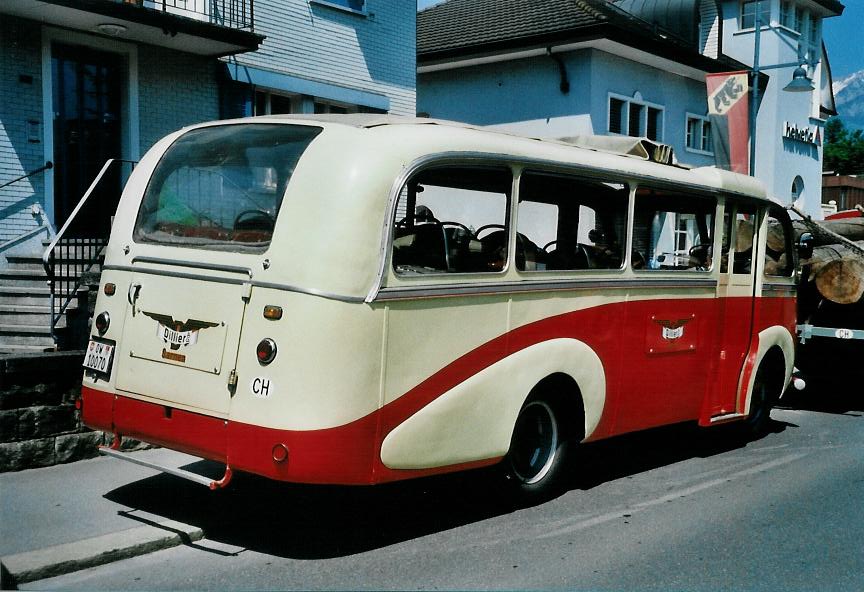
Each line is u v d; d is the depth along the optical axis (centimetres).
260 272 496
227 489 630
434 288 525
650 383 717
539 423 637
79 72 1113
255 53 1295
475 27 2148
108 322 568
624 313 685
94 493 601
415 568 501
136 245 565
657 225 730
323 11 1395
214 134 567
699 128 2369
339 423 481
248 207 521
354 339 484
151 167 586
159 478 643
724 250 823
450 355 539
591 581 489
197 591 459
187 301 523
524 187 596
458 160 544
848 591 487
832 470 771
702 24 2708
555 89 2005
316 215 490
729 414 827
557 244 631
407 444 514
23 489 604
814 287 1066
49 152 1065
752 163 1805
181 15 1149
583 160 643
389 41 1520
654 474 749
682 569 513
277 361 482
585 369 639
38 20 1035
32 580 464
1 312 889
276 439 477
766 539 574
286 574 487
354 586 471
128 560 503
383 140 511
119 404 554
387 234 498
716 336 804
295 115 561
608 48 1956
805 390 1242
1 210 1018
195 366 513
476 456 559
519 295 587
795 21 2759
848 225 1223
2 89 1016
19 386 638
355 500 637
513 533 573
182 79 1203
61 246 937
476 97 2144
